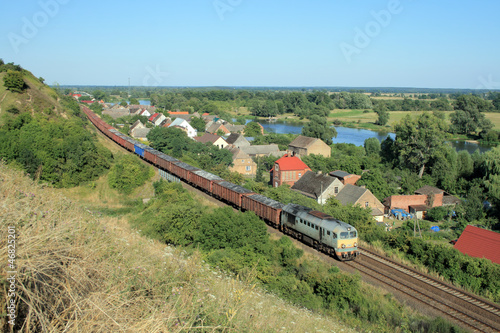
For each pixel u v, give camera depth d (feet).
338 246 75.77
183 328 23.65
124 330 21.68
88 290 24.45
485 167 193.36
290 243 84.43
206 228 86.02
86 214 38.78
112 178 149.07
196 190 132.05
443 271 75.05
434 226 140.26
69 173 144.56
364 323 56.18
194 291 29.91
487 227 141.38
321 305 61.46
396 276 73.31
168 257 34.99
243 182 177.68
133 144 191.52
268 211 97.40
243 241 81.15
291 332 35.09
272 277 67.10
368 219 106.11
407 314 57.88
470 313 58.29
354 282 64.08
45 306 21.52
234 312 27.91
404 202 165.17
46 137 145.69
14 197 29.81
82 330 20.95
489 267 71.15
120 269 28.53
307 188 167.32
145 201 138.92
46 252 24.21
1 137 134.72
